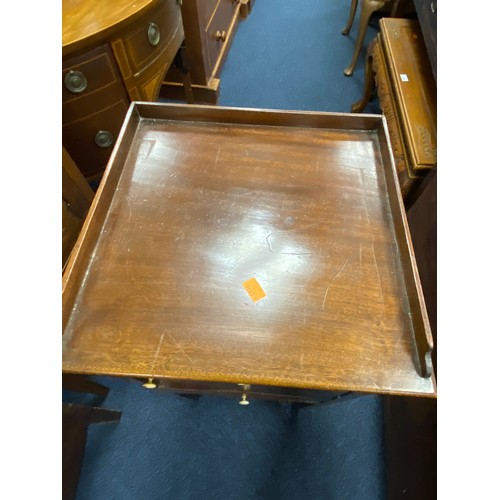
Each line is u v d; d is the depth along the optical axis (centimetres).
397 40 130
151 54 98
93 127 98
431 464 70
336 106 174
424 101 113
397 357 53
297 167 73
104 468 95
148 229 64
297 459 97
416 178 104
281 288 59
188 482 94
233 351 53
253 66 188
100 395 99
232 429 100
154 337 54
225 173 71
